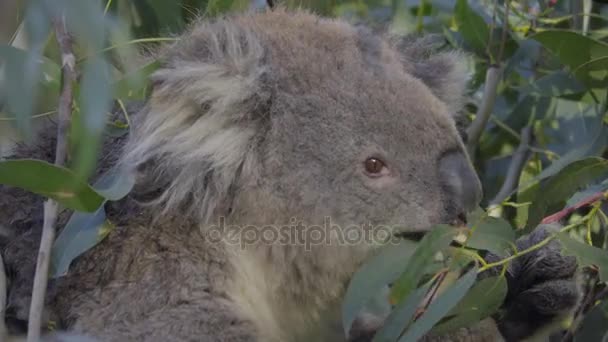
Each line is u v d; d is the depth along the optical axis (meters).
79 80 5.97
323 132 6.96
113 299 6.69
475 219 6.59
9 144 7.50
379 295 7.22
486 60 8.98
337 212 6.96
